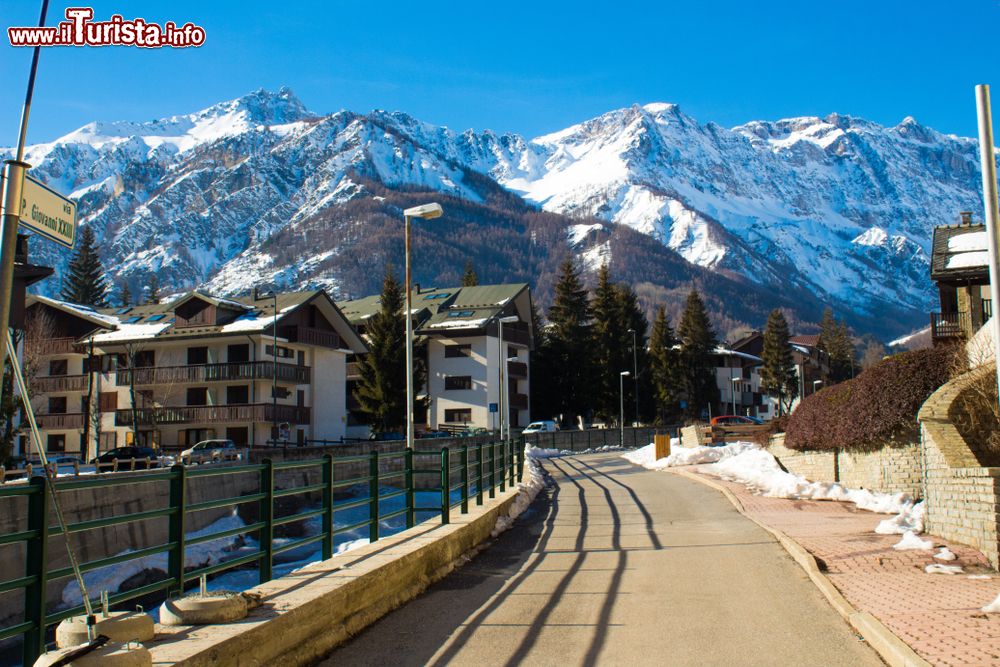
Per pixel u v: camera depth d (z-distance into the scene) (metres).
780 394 109.25
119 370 58.94
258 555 9.65
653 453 46.62
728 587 11.55
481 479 19.83
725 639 8.75
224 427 56.41
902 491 20.34
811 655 8.05
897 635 8.04
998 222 10.34
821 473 25.73
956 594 9.90
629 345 91.06
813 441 26.00
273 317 57.50
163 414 56.47
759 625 9.30
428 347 77.25
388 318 66.69
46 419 59.31
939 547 12.93
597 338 88.25
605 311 88.56
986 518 11.96
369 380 66.38
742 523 18.30
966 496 12.79
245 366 55.69
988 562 11.74
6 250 5.19
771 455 31.81
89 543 25.91
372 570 10.16
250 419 54.59
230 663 6.75
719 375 113.88
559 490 29.86
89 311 63.53
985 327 19.56
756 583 11.75
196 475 8.49
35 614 6.38
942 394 17.84
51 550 23.91
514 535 18.45
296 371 58.56
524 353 82.25
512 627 9.59
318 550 27.06
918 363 20.44
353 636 9.23
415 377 67.12
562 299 88.12
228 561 8.89
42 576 6.41
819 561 12.62
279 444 53.06
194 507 8.47
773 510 20.16
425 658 8.35
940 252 37.97
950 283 37.00
